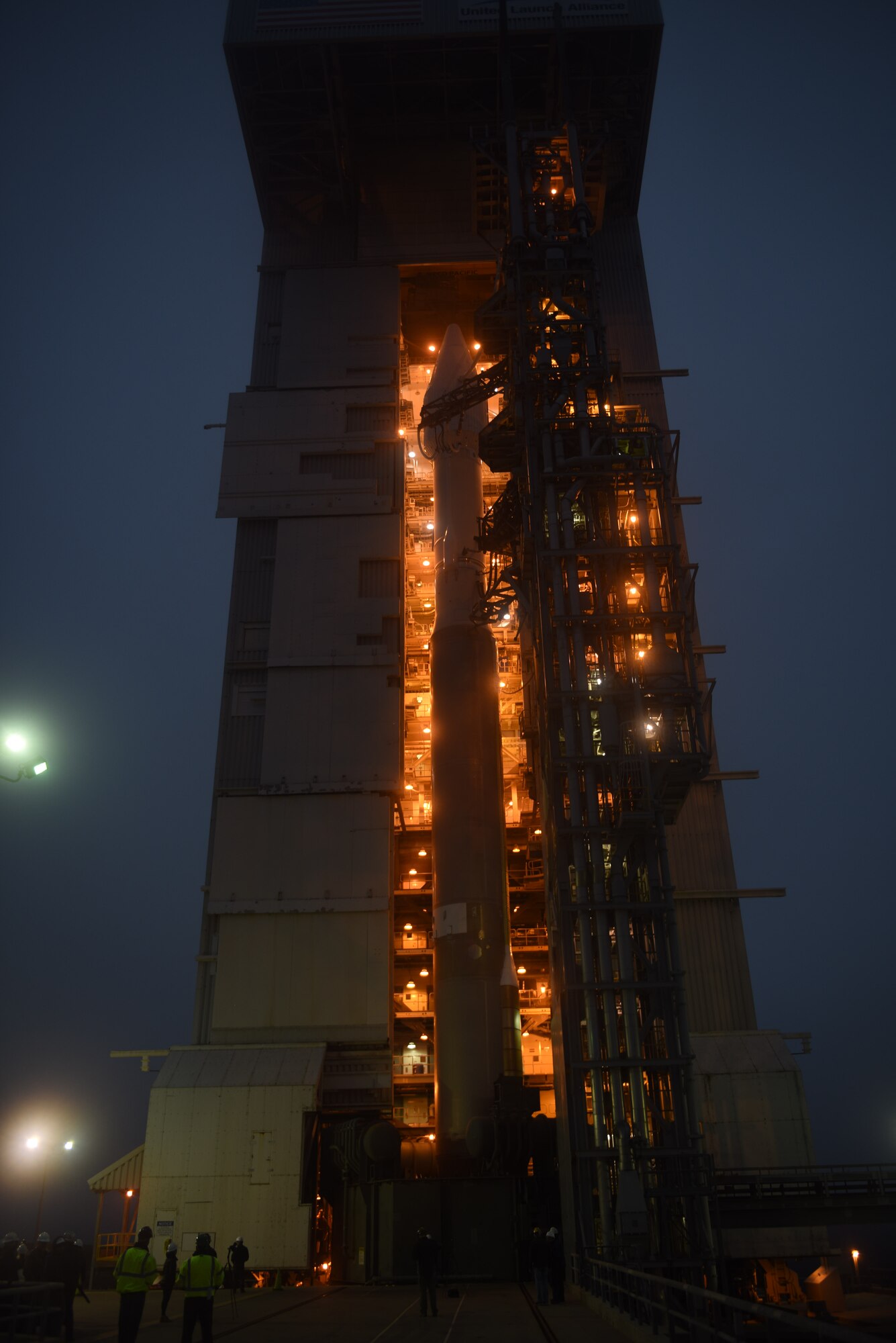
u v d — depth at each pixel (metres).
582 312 41.84
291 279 62.56
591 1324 20.34
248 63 59.72
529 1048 52.91
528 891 53.00
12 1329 14.73
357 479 56.81
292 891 48.81
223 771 51.62
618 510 37.75
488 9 59.12
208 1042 46.81
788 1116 42.31
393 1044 49.00
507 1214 35.81
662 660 34.47
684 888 47.66
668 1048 31.16
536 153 45.38
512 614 58.72
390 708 52.00
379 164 65.31
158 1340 18.02
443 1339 17.73
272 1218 40.84
